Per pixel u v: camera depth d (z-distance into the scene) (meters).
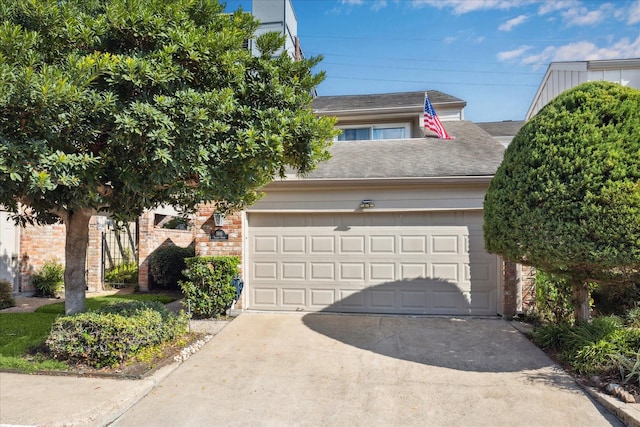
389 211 8.08
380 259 8.17
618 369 4.57
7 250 10.32
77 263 5.70
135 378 4.74
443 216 8.03
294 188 8.19
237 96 4.95
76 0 4.64
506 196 5.34
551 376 4.88
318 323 7.31
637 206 4.21
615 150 4.40
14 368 4.94
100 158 4.44
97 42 4.36
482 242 7.91
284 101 5.09
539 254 4.88
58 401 4.10
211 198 5.11
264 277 8.45
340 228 8.30
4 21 4.12
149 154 4.29
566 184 4.61
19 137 3.88
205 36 4.66
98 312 5.36
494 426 3.79
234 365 5.30
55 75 3.75
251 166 4.77
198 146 4.40
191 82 4.78
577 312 5.84
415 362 5.39
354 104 13.79
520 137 5.38
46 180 3.73
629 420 3.73
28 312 8.39
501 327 6.96
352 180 7.92
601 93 4.74
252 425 3.82
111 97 4.04
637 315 6.35
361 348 5.96
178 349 5.81
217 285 7.67
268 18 13.55
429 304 8.01
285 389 4.59
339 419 3.93
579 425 3.80
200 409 4.12
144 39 4.44
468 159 8.74
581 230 4.44
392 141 10.96
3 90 3.49
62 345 5.03
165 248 11.69
